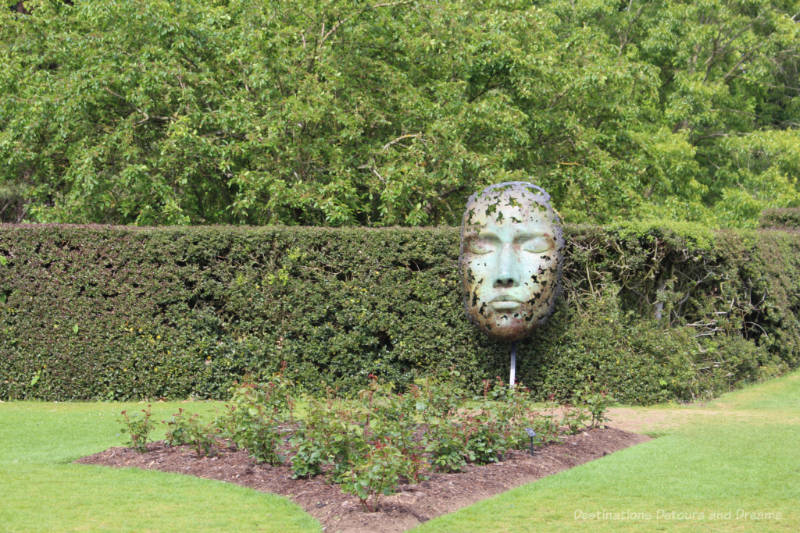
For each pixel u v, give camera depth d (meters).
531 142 18.05
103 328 12.89
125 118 16.30
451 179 15.58
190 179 16.72
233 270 12.98
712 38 26.67
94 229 12.97
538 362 12.57
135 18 15.37
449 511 6.73
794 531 6.15
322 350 12.88
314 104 15.07
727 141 25.30
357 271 12.89
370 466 6.59
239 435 8.32
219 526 6.34
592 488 7.37
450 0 17.67
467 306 12.09
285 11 15.80
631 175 19.25
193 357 12.87
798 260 16.53
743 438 9.52
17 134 16.06
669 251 12.80
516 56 17.09
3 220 18.80
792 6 28.78
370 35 16.78
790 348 15.74
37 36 17.12
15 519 6.45
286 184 15.33
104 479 7.77
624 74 18.12
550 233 11.80
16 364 12.94
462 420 8.44
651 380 12.36
